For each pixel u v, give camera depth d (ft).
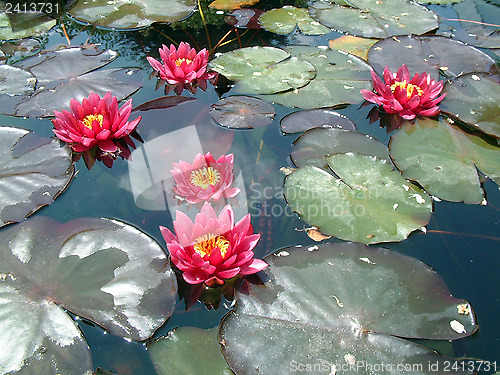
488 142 6.53
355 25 9.95
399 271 4.72
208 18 10.64
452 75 8.21
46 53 8.87
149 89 8.03
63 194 5.77
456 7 10.99
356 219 5.33
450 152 6.33
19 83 7.84
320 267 4.76
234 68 8.43
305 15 10.53
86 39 9.68
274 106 7.45
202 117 7.18
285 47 9.25
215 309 4.42
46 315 4.25
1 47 9.32
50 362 3.88
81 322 4.24
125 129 6.56
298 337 4.11
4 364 3.84
